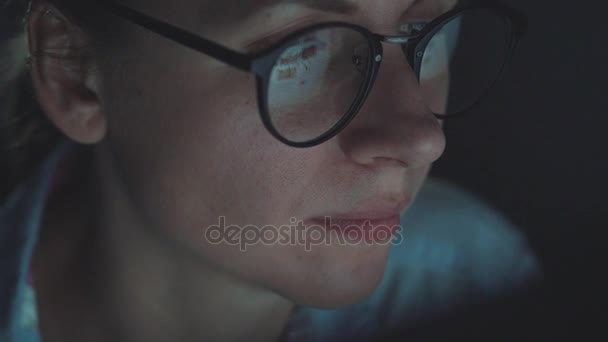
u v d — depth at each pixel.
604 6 0.68
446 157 0.70
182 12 0.40
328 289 0.43
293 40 0.38
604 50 0.68
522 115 0.70
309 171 0.41
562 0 0.69
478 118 0.70
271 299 0.49
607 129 0.68
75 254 0.51
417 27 0.43
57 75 0.44
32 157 0.56
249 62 0.38
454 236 0.62
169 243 0.45
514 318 0.60
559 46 0.69
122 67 0.42
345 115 0.40
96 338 0.50
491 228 0.63
